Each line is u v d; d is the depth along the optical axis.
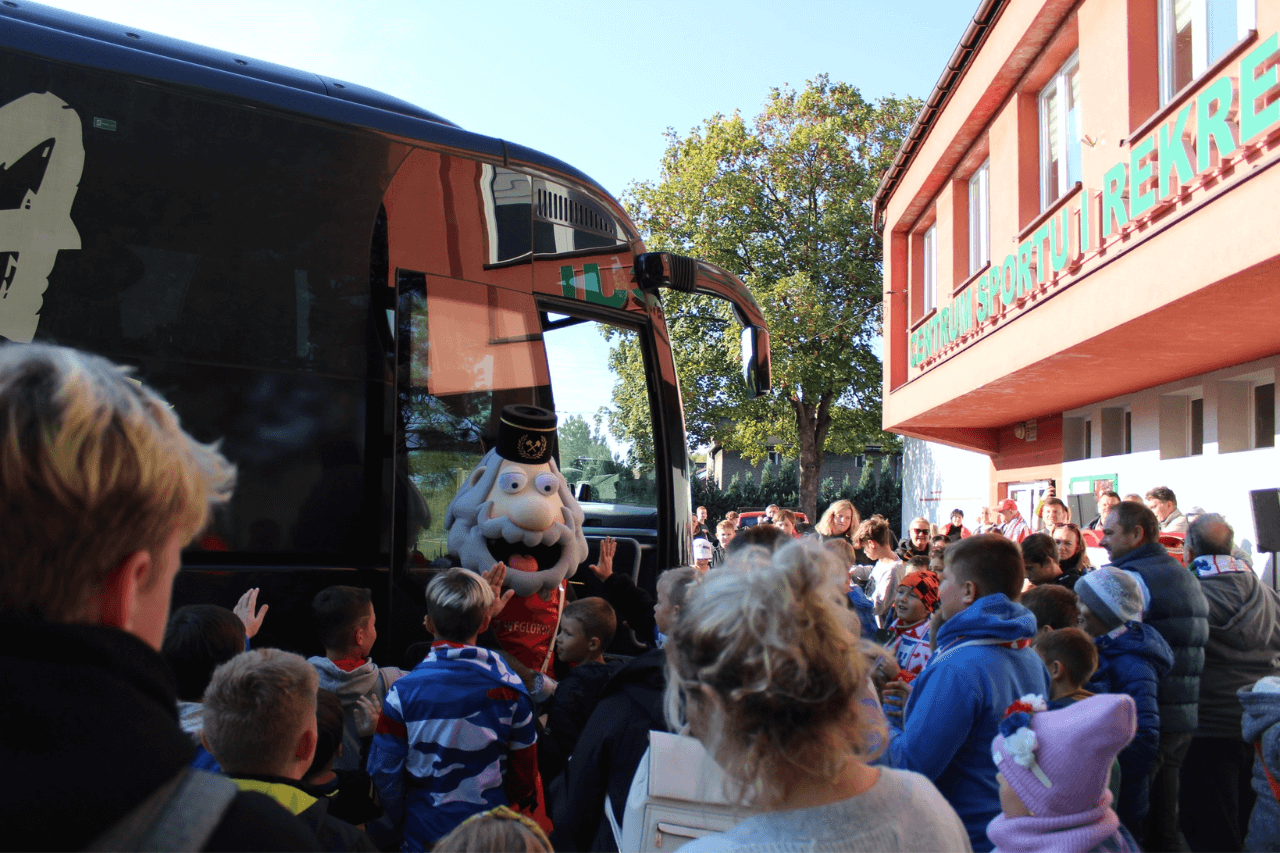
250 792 0.88
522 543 4.26
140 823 0.77
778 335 29.61
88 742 0.75
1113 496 7.41
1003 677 2.65
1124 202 7.93
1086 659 3.37
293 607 3.92
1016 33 10.55
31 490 0.78
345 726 3.20
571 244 5.09
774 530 2.87
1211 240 6.56
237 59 4.38
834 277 31.55
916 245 16.61
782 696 1.26
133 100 3.86
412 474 4.28
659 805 2.10
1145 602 4.25
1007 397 12.54
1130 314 7.70
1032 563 5.02
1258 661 4.49
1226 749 4.44
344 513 4.09
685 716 1.51
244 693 2.05
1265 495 7.23
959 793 2.62
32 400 0.81
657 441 5.43
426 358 4.39
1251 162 6.18
